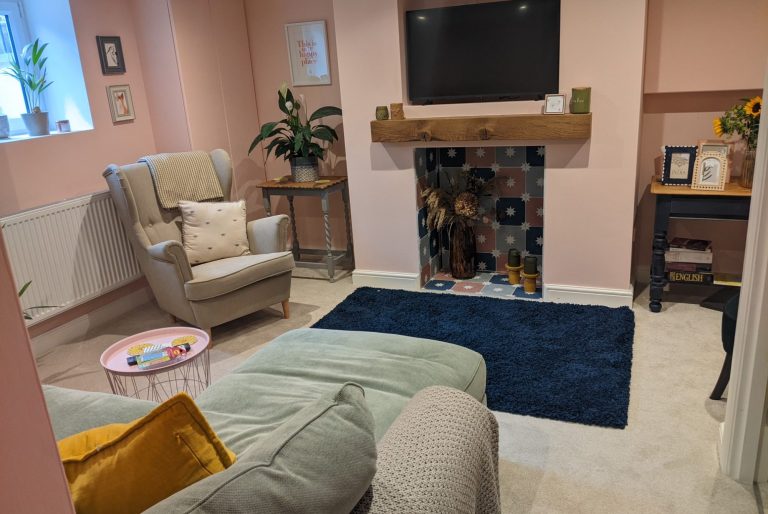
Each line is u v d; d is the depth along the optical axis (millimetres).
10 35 3783
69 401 2053
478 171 4344
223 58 4531
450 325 3576
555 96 3537
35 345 3629
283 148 4484
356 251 4332
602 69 3436
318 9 4516
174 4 4066
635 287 4074
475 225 4461
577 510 2135
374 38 3869
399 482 1386
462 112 3844
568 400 2766
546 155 3650
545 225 3773
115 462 1212
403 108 3945
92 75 3930
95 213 3877
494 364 3105
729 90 3617
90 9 3889
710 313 3645
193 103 4293
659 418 2645
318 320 3783
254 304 3748
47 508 537
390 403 1988
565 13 3432
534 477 2312
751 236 2020
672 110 3779
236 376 2246
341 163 4789
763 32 3463
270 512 1062
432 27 3828
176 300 3619
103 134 4031
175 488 1208
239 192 4797
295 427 1227
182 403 1217
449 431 1582
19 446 508
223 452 1254
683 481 2254
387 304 3951
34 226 3508
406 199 4074
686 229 3965
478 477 1589
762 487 2205
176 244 3445
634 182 3527
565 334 3391
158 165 3930
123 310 4227
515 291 4133
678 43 3607
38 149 3629
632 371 3037
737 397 2162
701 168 3438
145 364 2496
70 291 3754
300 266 4770
